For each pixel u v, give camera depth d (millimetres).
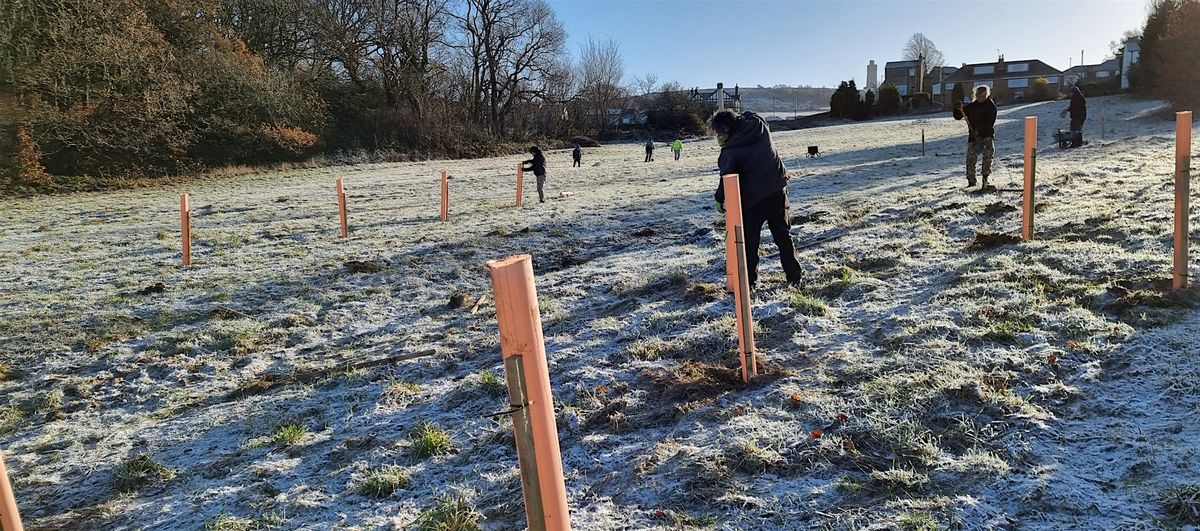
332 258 11328
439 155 46125
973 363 4285
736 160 6070
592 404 4605
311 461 4395
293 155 39156
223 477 4352
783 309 5781
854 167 18859
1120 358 4070
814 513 3129
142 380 6477
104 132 32062
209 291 9523
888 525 2959
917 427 3652
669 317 6121
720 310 6129
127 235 15117
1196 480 2906
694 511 3289
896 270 6613
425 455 4250
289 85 41844
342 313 8219
